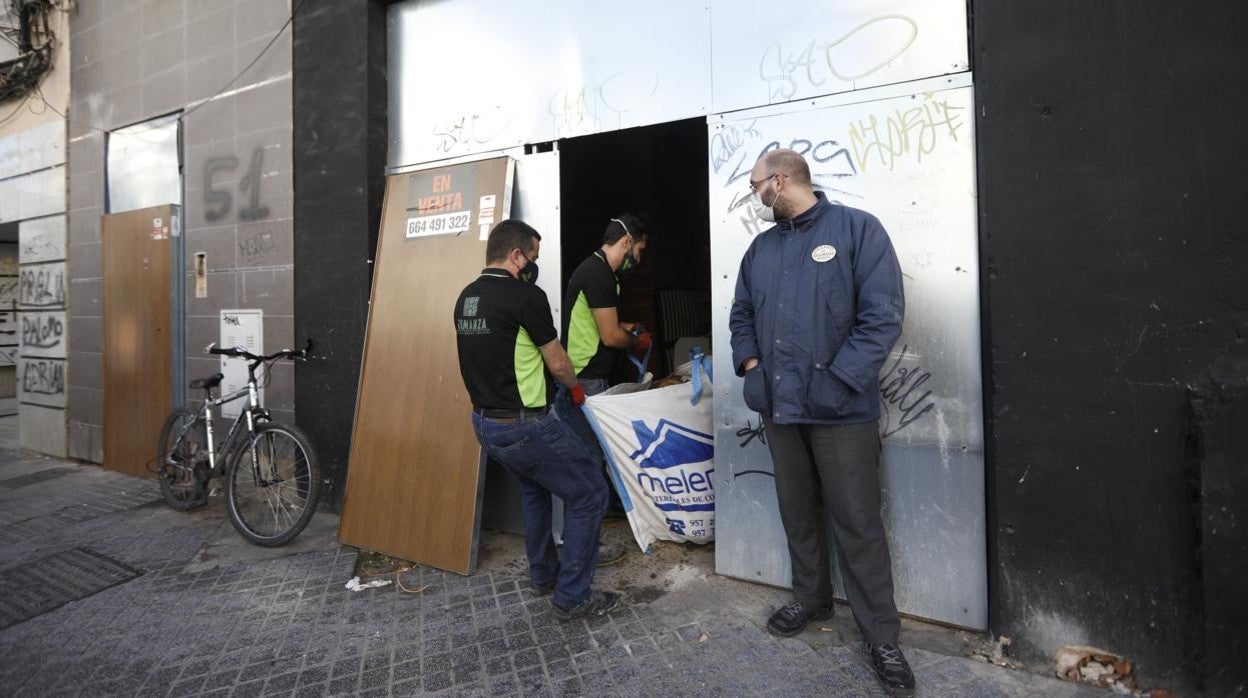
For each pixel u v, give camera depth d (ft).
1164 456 7.13
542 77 11.98
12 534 13.94
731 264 10.09
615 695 7.68
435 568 11.34
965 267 8.38
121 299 18.48
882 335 7.31
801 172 8.02
